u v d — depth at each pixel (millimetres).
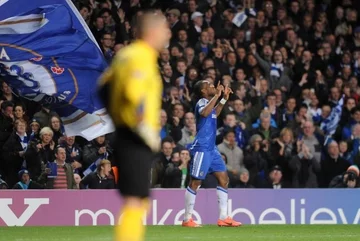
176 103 36312
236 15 44875
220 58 41281
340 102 41344
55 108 31469
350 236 25688
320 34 46406
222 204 28547
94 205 30109
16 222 29438
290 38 44875
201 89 27797
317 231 27578
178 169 33000
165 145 33312
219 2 45281
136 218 14352
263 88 40375
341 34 47438
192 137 35875
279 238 24578
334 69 45125
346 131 39812
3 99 34969
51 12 30938
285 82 42438
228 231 26812
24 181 30734
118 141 14383
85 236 24797
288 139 36125
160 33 14344
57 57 30891
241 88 39000
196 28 42969
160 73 39500
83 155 33062
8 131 32188
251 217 31312
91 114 31453
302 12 47062
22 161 31500
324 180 36812
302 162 36281
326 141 37531
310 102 41312
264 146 35781
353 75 44281
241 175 34938
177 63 39375
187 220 28594
